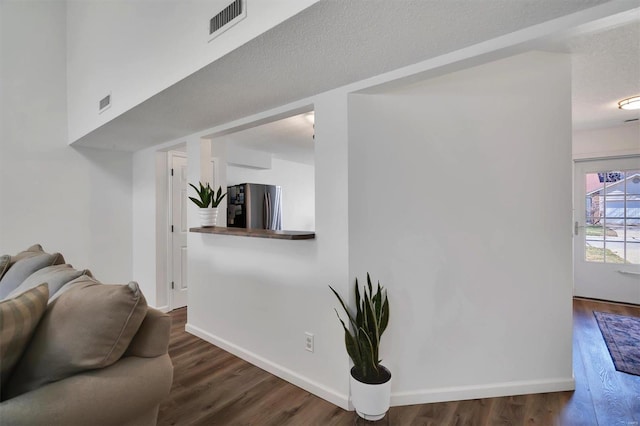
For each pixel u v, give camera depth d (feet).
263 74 5.67
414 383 6.23
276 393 6.61
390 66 5.37
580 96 8.75
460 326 6.33
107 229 12.31
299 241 6.89
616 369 7.35
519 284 6.43
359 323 5.78
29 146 10.64
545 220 6.48
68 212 11.43
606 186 12.76
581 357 7.95
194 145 9.86
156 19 6.68
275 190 17.29
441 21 4.12
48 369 3.37
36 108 10.77
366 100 6.15
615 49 6.21
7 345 3.22
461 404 6.15
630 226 12.32
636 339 8.98
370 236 6.11
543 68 6.44
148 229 12.09
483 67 6.33
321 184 6.48
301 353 6.86
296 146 15.88
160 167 11.91
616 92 8.46
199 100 6.98
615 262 12.59
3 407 3.00
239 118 8.30
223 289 8.80
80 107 10.43
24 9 10.57
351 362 6.09
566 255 6.54
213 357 8.27
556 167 6.49
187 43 5.81
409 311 6.22
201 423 5.66
